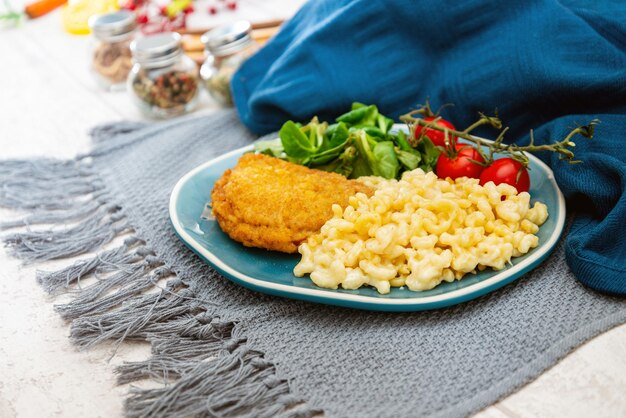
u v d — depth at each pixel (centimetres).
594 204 59
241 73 80
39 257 65
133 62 85
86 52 102
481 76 69
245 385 52
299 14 80
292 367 53
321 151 67
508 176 61
